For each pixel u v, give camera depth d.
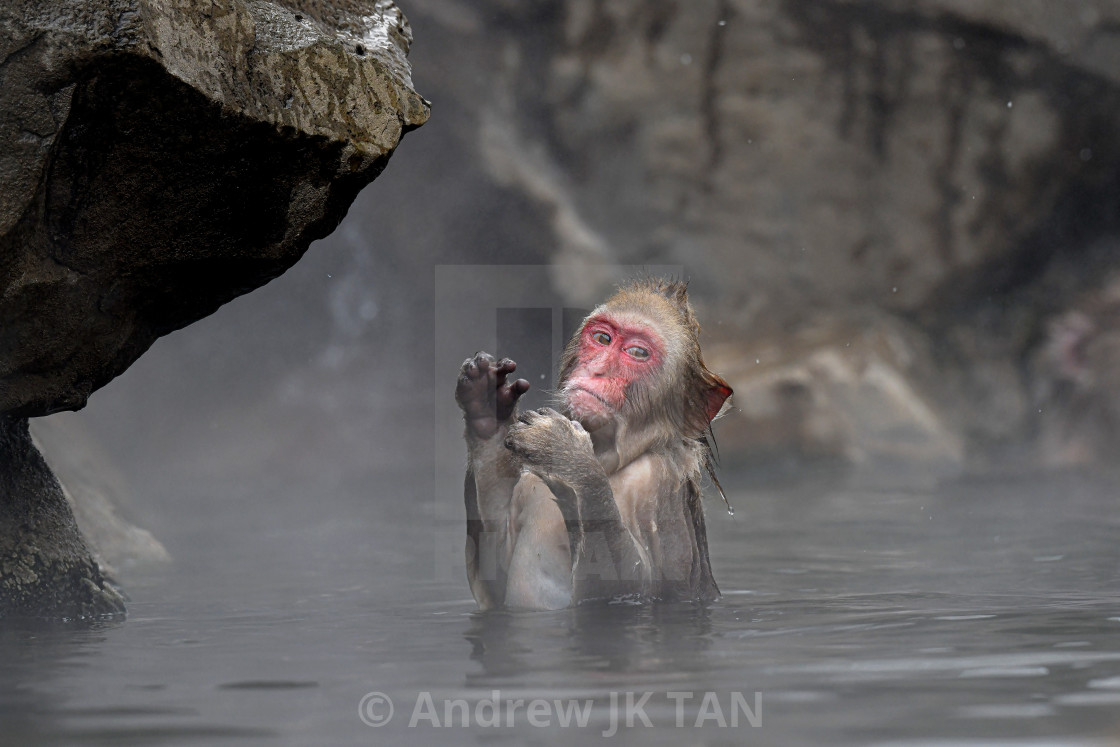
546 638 13.51
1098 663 11.55
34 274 13.33
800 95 55.53
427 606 17.33
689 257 55.38
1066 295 57.41
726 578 20.42
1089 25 54.44
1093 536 26.20
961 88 55.56
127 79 12.64
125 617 16.47
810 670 11.31
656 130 55.25
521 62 54.78
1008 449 53.41
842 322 56.22
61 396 14.66
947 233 56.97
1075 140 56.06
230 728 9.37
